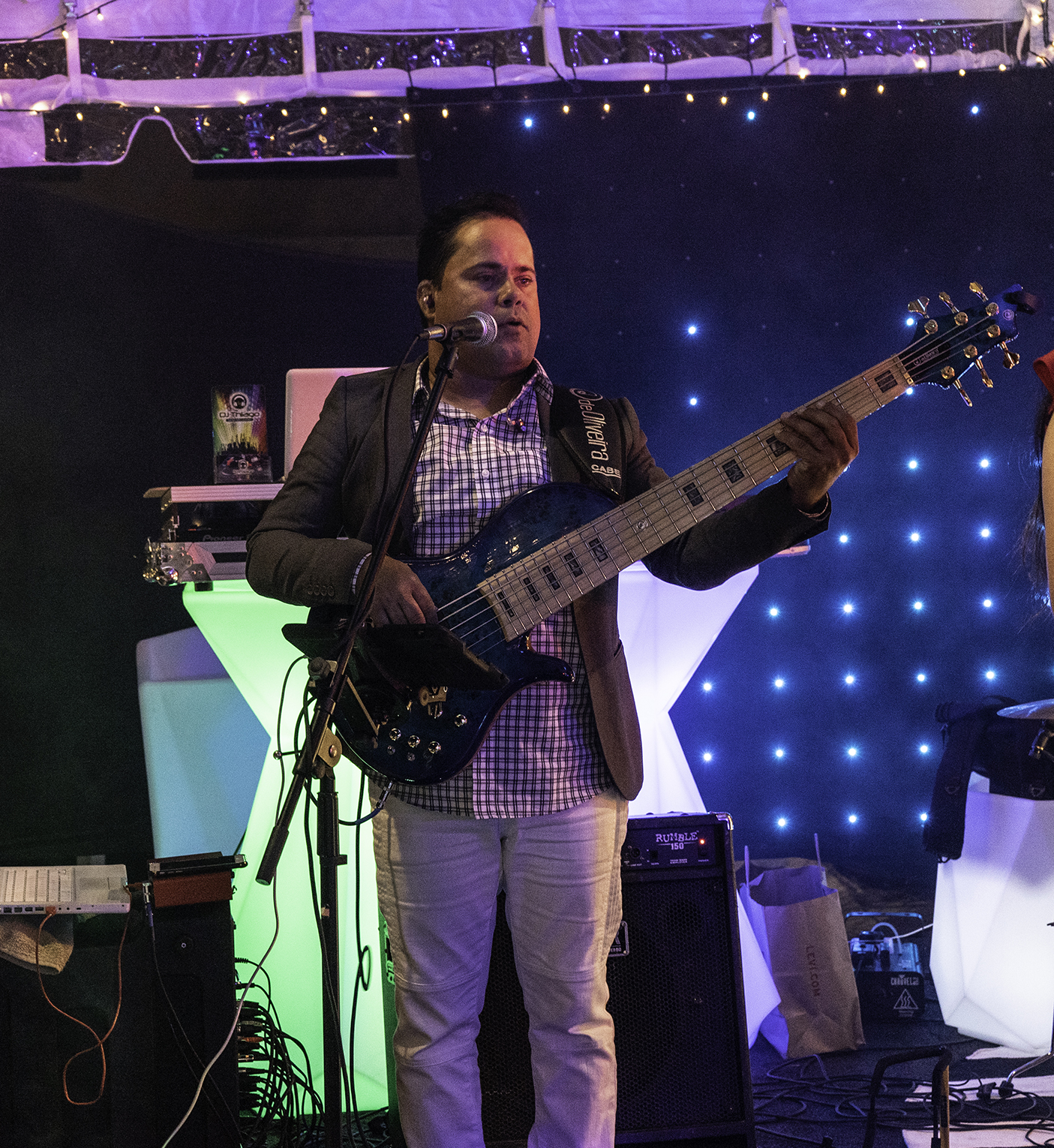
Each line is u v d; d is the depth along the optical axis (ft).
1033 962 9.48
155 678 9.69
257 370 12.86
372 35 12.16
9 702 12.59
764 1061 9.38
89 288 12.69
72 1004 6.78
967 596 13.07
